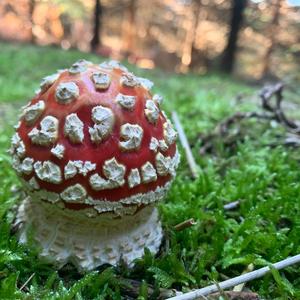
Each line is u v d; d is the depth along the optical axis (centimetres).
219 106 26
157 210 13
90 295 11
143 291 10
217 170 18
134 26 111
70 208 10
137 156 10
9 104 30
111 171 10
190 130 21
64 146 10
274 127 22
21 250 11
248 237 12
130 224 12
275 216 14
